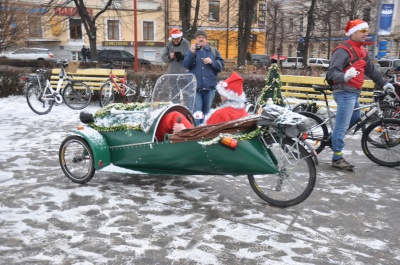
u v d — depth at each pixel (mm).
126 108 4668
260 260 3031
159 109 4340
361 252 3178
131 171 4473
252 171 3891
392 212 3951
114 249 3160
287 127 3680
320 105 7840
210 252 3135
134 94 10398
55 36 35000
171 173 4379
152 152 4262
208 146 3887
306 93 8453
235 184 4703
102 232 3441
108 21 35844
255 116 3859
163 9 36594
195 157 4031
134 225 3586
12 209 3887
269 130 3826
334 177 4984
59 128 7664
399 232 3535
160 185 4637
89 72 10883
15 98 11969
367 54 5191
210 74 6402
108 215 3785
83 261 2984
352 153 6125
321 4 29219
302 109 6488
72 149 5730
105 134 4582
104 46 36094
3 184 4574
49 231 3449
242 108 4129
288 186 4082
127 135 4430
